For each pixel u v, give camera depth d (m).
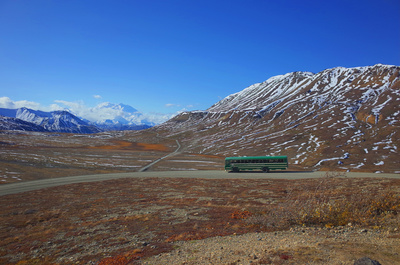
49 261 12.06
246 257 9.75
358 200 17.27
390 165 80.56
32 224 20.00
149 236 14.83
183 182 46.72
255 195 29.62
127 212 22.50
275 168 67.31
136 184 45.72
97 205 27.03
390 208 15.66
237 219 17.61
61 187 44.16
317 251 9.50
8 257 13.00
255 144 140.50
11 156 80.62
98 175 63.44
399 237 10.79
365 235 11.56
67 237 15.80
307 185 33.78
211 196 30.30
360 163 86.06
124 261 10.69
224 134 189.25
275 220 15.51
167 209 22.83
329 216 14.76
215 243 12.42
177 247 12.25
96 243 14.24
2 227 19.25
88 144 161.88
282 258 9.03
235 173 65.25
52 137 186.00
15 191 41.56
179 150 159.25
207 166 84.75
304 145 121.12
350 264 8.12
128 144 180.38
